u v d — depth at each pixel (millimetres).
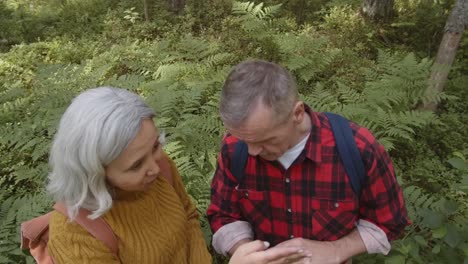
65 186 1256
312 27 6559
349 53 5770
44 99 4590
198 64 5301
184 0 7164
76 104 1219
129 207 1426
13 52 6090
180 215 1599
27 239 1537
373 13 6742
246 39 6094
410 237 2582
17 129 4172
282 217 1691
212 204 1866
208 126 4035
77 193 1259
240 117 1288
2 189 3680
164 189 1576
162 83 4863
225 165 1687
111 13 7020
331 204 1585
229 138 1638
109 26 6734
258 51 5797
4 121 4438
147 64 5512
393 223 1657
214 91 4918
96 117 1168
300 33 6434
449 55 4762
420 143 4410
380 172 1536
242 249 1579
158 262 1485
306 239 1666
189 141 3922
